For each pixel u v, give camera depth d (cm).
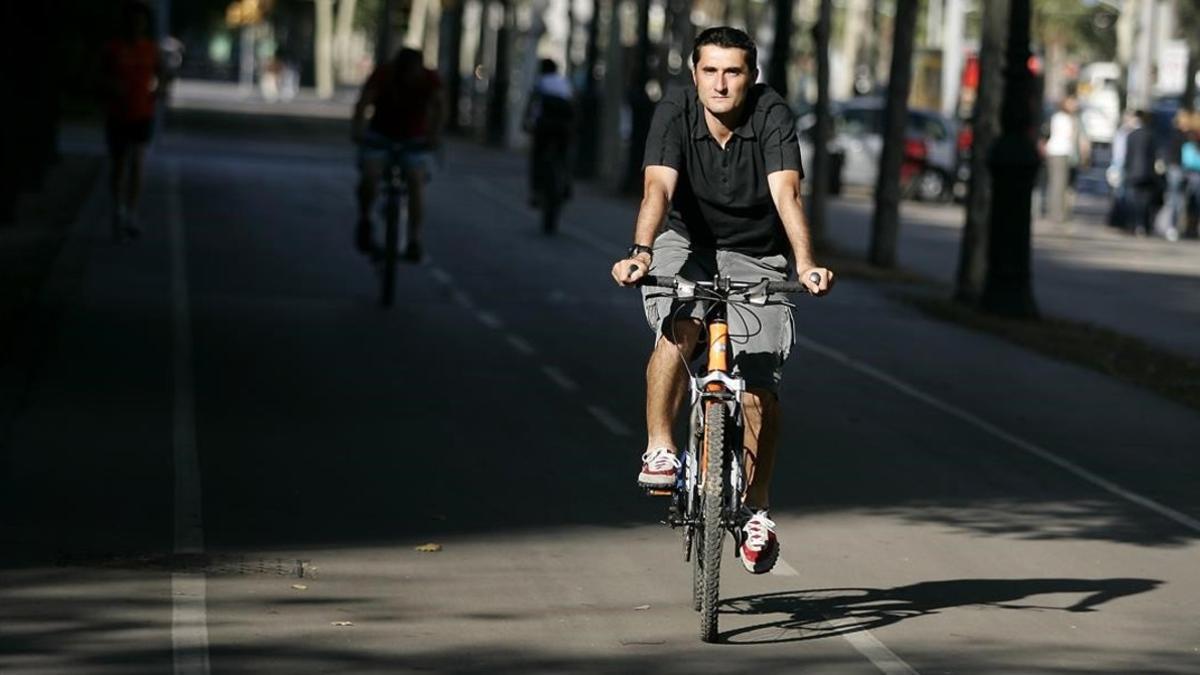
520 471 2475
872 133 10025
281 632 1683
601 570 1973
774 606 1861
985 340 4194
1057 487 2584
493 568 1961
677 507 1761
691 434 1727
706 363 1748
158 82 4872
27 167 6075
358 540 2062
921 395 3347
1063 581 2027
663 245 1750
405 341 3619
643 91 8344
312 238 5381
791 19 6544
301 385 3064
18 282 4028
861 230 7419
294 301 4088
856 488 2500
